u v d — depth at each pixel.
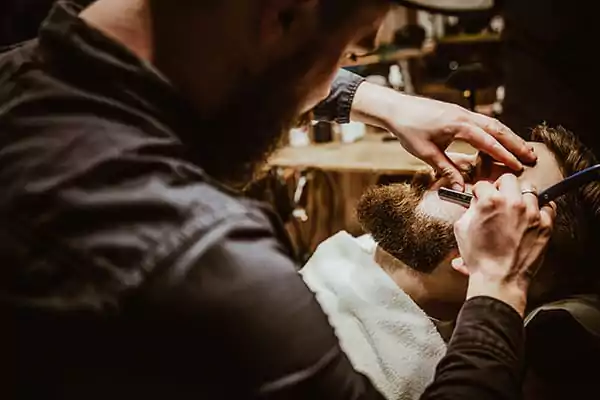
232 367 0.65
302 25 0.72
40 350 0.67
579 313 1.14
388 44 2.03
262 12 0.70
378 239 1.22
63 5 0.73
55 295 0.65
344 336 1.16
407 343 1.14
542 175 1.14
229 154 0.77
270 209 0.75
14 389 0.69
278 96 0.76
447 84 1.71
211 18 0.69
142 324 0.64
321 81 0.80
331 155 1.95
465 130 1.17
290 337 0.66
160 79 0.69
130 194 0.66
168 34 0.70
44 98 0.70
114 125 0.69
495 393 0.72
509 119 1.66
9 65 0.75
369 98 1.26
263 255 0.67
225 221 0.67
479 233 0.85
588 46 1.52
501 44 1.78
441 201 1.18
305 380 0.66
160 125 0.70
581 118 1.57
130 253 0.65
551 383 1.12
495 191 0.88
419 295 1.21
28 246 0.66
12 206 0.67
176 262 0.64
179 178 0.69
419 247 1.17
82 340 0.65
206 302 0.64
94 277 0.65
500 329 0.77
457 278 1.17
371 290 1.19
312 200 1.93
